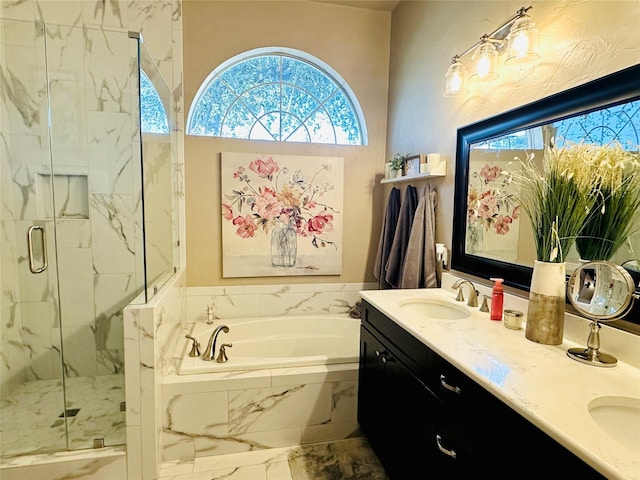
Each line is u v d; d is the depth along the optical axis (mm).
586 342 1299
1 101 2340
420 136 2607
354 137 3234
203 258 2916
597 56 1287
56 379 2531
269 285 3055
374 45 3105
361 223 3195
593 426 821
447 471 1279
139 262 2615
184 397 1979
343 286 3193
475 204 1971
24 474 1688
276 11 2896
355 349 2912
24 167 2438
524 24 1493
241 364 2125
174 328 2402
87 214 2551
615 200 1176
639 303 1131
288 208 3014
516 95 1690
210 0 2777
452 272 2211
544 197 1339
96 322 2588
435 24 2402
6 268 2359
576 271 1257
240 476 1870
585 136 1323
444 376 1285
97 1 2578
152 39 2691
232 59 2871
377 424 1903
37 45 2422
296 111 3098
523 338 1401
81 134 2525
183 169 2811
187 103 2795
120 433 1929
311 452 2072
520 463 934
